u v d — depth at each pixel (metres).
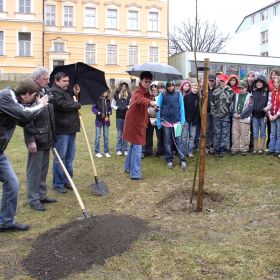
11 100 4.27
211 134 8.88
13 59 32.19
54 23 34.47
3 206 4.70
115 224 4.57
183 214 5.26
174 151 8.95
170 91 7.89
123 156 9.20
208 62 4.95
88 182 6.98
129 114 7.05
